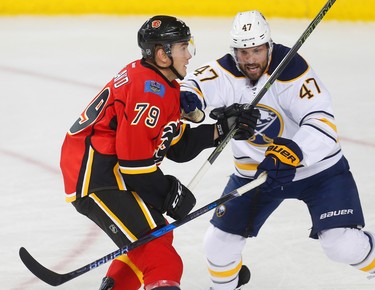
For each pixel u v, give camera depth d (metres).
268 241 11.21
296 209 12.34
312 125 8.31
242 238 9.16
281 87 8.51
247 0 27.80
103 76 21.75
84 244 11.27
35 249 11.10
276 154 8.20
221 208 9.16
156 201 7.99
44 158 15.20
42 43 25.69
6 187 13.62
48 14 29.36
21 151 15.68
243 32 8.30
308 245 11.05
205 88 8.84
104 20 28.58
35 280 10.13
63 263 10.66
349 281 9.93
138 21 28.33
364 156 14.80
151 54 7.98
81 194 8.02
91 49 24.78
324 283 9.91
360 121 16.97
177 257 7.96
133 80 7.81
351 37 25.42
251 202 9.03
